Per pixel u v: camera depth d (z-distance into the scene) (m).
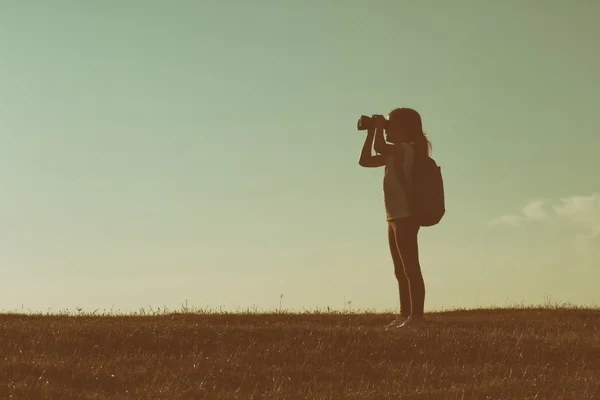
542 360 11.45
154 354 11.30
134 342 11.76
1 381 9.75
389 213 12.16
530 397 9.52
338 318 15.23
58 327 12.52
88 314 15.93
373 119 12.36
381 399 9.42
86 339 11.82
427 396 9.55
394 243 12.49
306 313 16.17
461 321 14.45
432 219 12.08
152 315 15.80
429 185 11.98
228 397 9.41
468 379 10.49
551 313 17.19
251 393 9.67
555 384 10.15
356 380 10.43
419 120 12.48
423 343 11.79
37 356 10.97
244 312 16.25
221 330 12.34
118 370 10.45
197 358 11.09
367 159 12.38
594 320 15.71
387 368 10.93
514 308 18.53
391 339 11.87
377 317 15.39
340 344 11.78
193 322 14.27
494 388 9.91
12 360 10.57
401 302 12.82
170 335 12.05
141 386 9.87
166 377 10.20
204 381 10.10
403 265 12.20
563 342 12.23
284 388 9.92
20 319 14.59
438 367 11.02
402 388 10.03
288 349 11.57
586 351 11.87
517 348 11.83
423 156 12.12
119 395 9.42
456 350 11.63
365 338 11.97
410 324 12.34
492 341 12.05
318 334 12.21
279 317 15.36
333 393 9.66
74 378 10.06
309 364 11.03
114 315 15.80
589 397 9.46
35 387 9.43
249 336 12.14
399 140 12.40
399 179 12.00
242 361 11.06
